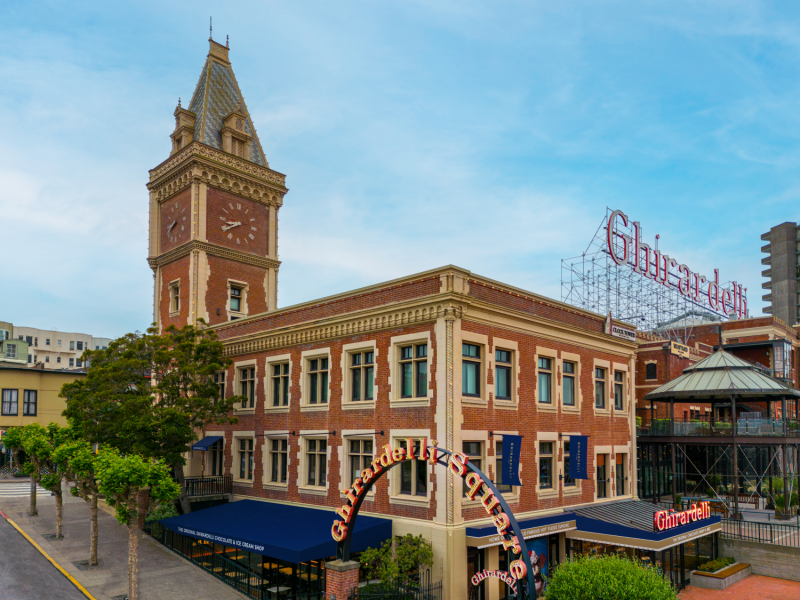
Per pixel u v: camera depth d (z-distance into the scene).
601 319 32.56
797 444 35.03
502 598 24.02
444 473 22.30
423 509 22.94
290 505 28.62
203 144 38.78
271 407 30.81
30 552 27.39
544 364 28.39
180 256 39.28
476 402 23.86
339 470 26.66
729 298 71.75
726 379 35.16
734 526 31.02
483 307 24.28
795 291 129.50
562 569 17.12
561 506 27.73
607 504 30.53
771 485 38.78
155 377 31.52
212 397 31.67
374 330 25.86
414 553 21.84
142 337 31.25
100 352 30.94
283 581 25.17
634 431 34.06
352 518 20.02
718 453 45.41
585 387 30.58
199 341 34.56
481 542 21.88
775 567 28.50
